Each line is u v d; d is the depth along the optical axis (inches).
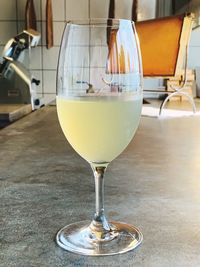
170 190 12.0
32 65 52.2
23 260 7.4
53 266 7.2
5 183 12.8
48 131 23.0
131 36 8.6
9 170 14.5
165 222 9.3
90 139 7.9
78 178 13.4
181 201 10.9
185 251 7.8
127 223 9.2
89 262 7.3
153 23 33.1
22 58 51.6
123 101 7.9
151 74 33.8
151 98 47.7
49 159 16.3
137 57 8.5
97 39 8.5
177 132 23.1
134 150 18.1
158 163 15.6
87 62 8.4
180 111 33.3
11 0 51.5
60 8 51.1
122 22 8.5
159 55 32.9
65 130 8.3
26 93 43.7
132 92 8.2
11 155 17.0
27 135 21.7
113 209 10.2
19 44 44.4
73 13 51.1
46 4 50.5
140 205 10.5
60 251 7.8
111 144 8.0
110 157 8.3
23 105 41.6
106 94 8.1
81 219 9.5
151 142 20.1
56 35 51.5
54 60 51.9
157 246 8.0
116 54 8.4
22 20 51.8
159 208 10.3
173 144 19.6
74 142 8.2
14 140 20.3
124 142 8.2
